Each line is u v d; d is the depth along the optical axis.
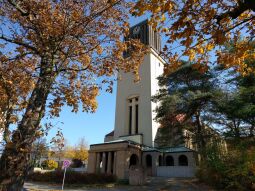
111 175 28.61
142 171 25.73
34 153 6.03
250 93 20.61
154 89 45.38
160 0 4.88
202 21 5.16
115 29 9.27
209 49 5.93
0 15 7.76
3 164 5.57
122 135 44.53
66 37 7.91
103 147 34.34
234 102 21.61
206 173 20.72
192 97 25.98
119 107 47.91
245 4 4.51
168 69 6.19
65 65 8.62
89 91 9.42
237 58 6.14
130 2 8.90
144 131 41.91
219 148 21.02
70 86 8.85
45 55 7.32
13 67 7.62
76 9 8.02
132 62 10.00
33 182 28.22
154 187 22.84
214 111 25.11
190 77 29.27
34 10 7.52
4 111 6.15
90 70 9.34
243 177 17.11
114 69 9.57
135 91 46.50
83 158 72.00
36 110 6.38
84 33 8.48
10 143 5.66
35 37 7.86
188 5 4.79
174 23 4.78
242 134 22.25
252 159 17.03
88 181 26.08
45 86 6.82
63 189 22.31
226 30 5.25
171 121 29.38
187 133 31.47
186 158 37.44
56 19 7.74
